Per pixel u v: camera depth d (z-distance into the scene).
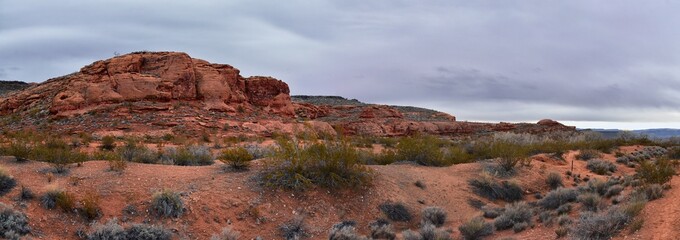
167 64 50.06
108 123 39.59
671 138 45.84
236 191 14.33
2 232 10.12
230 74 54.31
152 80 47.16
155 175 14.91
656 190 13.34
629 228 10.72
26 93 52.31
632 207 11.57
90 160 17.33
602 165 26.88
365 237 12.38
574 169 25.77
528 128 78.56
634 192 13.78
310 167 16.20
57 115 42.22
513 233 12.81
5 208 10.81
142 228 11.36
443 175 20.58
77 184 13.27
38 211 11.42
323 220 13.94
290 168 15.79
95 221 11.54
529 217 13.92
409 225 14.84
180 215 12.42
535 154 30.47
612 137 46.66
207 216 12.75
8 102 50.50
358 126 65.31
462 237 12.84
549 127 79.94
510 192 19.25
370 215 14.86
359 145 37.84
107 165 15.70
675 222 10.40
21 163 15.12
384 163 23.00
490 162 23.59
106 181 13.70
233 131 42.12
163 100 46.41
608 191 15.06
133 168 15.55
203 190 14.00
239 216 13.14
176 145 31.88
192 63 51.12
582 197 14.68
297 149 16.56
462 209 16.84
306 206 14.38
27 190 12.05
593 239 10.59
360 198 15.57
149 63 50.16
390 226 13.89
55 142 23.64
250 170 16.47
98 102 44.56
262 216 13.38
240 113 49.91
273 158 16.56
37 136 27.58
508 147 23.88
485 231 12.95
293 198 14.63
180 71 49.34
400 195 16.61
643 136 45.72
